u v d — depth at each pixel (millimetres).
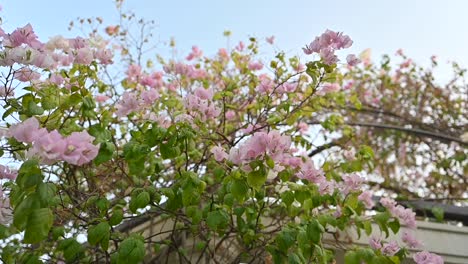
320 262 2256
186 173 2252
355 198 2570
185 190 2168
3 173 2184
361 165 2980
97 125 2271
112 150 2227
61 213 2434
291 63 3215
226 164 2338
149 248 3115
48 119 2318
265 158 1942
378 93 6160
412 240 2777
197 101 2592
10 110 2199
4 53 2096
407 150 5926
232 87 3447
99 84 3055
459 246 3615
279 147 1953
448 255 3553
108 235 2025
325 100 3486
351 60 2600
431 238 3578
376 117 6090
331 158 3502
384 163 5773
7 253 2609
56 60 2488
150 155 2684
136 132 2453
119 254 1948
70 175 2758
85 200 2473
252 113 3287
